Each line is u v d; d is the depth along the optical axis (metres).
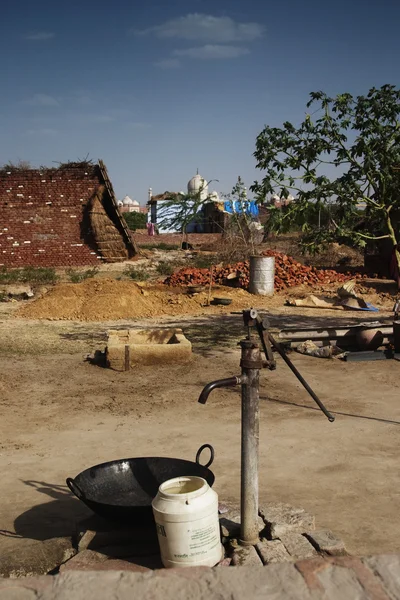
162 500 3.52
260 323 3.95
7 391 8.70
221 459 6.03
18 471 5.79
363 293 19.25
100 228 30.64
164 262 30.45
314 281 20.92
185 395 8.50
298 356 10.98
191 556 3.46
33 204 30.41
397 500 4.93
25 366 10.27
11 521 4.73
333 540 3.77
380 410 7.78
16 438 6.77
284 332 11.66
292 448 6.33
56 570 3.94
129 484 4.66
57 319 15.80
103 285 17.55
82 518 4.77
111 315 16.12
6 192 30.19
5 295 19.70
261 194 11.79
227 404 8.06
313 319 15.70
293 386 8.96
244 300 18.67
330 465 5.82
